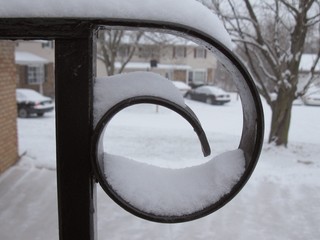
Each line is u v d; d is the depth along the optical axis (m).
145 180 0.78
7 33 0.70
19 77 26.25
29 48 26.98
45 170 7.33
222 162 0.78
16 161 7.81
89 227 0.74
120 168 0.79
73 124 0.72
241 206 5.65
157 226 4.89
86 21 0.69
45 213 5.19
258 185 6.66
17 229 4.66
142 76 0.77
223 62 0.76
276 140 9.73
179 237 4.61
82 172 0.73
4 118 7.13
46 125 13.73
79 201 0.74
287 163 8.26
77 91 0.71
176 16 0.70
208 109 20.81
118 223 4.96
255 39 9.52
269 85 12.00
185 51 31.97
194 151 9.51
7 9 0.68
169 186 0.77
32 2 0.68
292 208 5.67
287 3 8.74
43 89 27.66
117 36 19.83
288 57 9.39
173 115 17.03
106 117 0.72
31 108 15.73
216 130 13.30
